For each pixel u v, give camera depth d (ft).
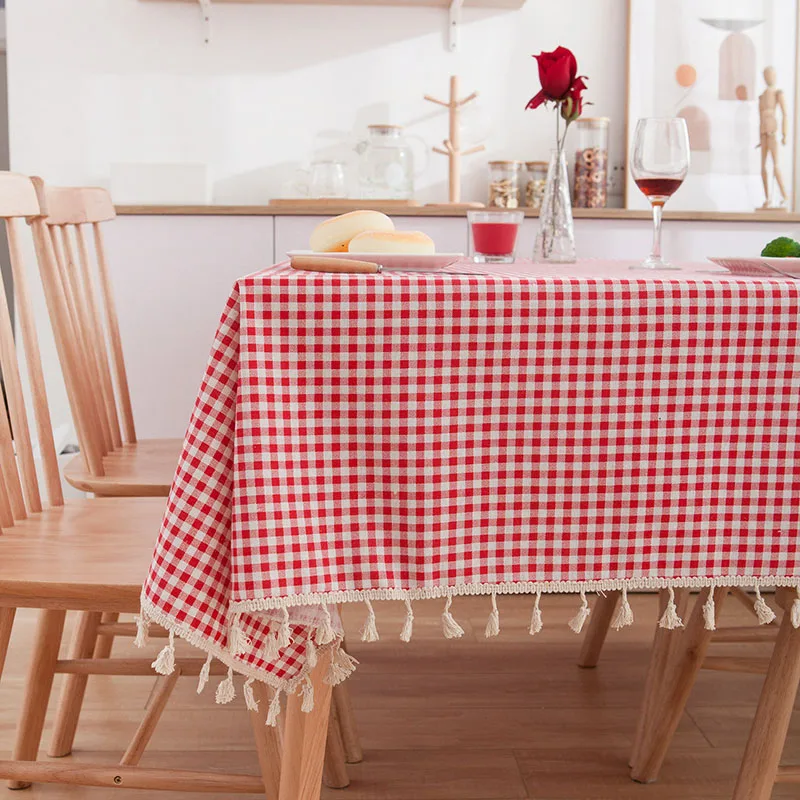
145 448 6.23
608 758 5.46
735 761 5.44
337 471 3.09
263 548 2.99
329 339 3.04
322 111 9.68
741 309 3.11
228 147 9.65
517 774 5.26
